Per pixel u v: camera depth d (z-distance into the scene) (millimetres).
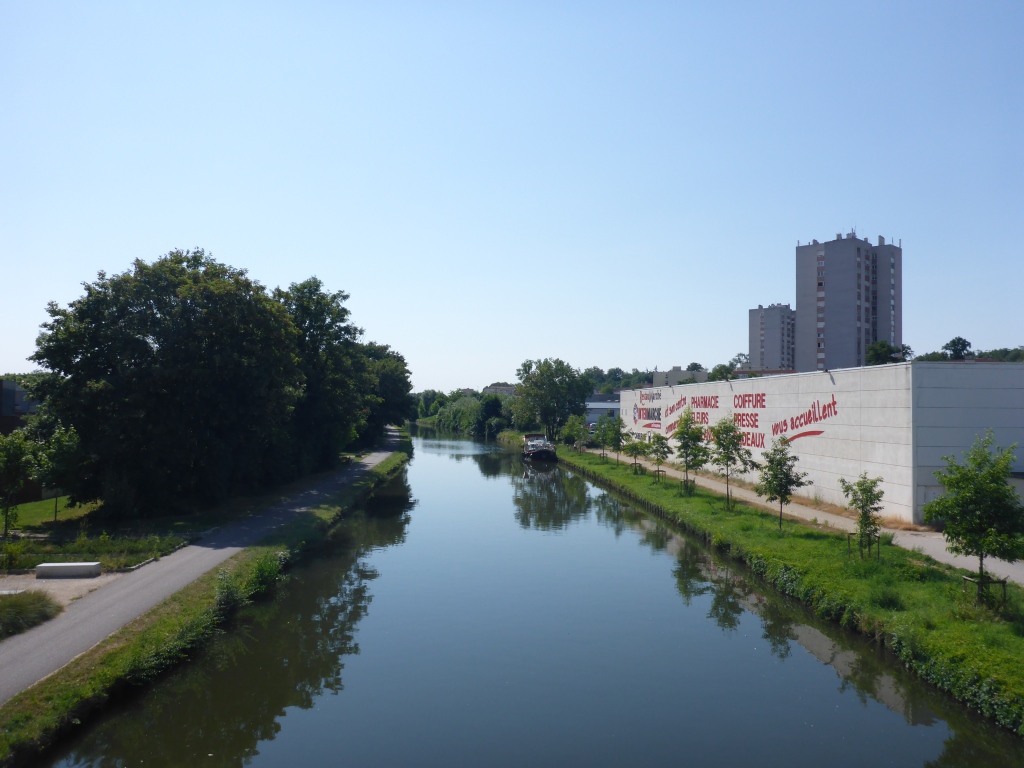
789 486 26188
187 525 29172
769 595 21703
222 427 32656
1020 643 13945
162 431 29859
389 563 26734
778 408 36875
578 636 18562
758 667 16453
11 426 37875
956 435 25594
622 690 15258
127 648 15125
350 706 14562
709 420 47344
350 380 51000
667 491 39719
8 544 22672
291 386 40344
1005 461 15680
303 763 12297
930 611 16266
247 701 14836
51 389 29016
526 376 96812
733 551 25031
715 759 12289
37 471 26609
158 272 30469
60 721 12281
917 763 12133
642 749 12711
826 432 31781
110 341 29438
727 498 32875
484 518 37375
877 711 14164
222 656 17250
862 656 16703
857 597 17766
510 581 24094
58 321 29625
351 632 18922
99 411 29156
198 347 30844
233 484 36625
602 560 27203
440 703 14664
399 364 90250
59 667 13922
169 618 17250
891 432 26844
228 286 31031
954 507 15820
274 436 39031
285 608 21016
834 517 28969
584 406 97375
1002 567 19453
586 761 12289
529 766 12117
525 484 53312
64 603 18094
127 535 26797
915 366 25625
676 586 23438
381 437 98438
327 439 52656
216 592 19312
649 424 62594
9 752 11133
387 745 12945
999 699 12516
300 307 46500
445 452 86875
